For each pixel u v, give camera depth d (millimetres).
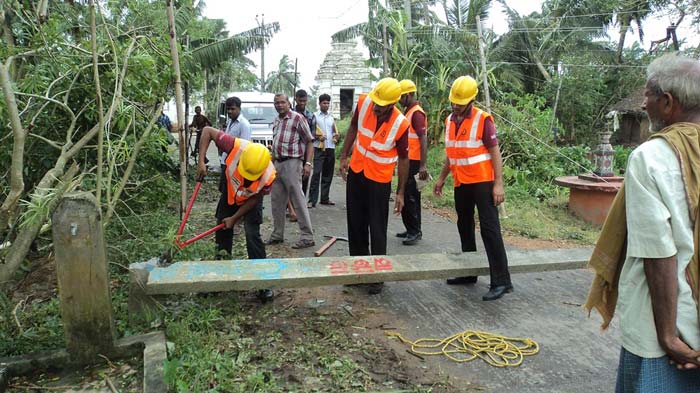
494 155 4090
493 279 4230
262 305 4066
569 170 10578
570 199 8297
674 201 1602
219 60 10781
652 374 1701
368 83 23250
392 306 4148
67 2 5129
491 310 4090
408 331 3693
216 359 3012
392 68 12430
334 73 23172
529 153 10336
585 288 4629
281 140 5613
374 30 13977
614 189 7461
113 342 3059
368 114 4434
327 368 3084
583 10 17547
